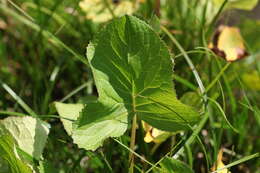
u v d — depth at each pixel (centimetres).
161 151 73
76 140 57
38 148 61
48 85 81
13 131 60
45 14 88
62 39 89
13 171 59
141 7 87
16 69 88
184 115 59
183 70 82
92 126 58
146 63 57
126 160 65
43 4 90
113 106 59
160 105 59
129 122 60
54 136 67
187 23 88
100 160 67
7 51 91
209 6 89
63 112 64
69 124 64
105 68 58
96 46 57
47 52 88
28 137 61
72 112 64
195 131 65
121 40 57
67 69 86
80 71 86
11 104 81
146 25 57
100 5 86
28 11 90
